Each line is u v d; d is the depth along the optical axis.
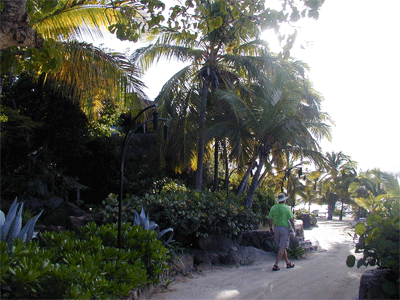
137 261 5.04
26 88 12.52
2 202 11.38
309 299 5.30
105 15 7.66
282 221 7.84
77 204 13.84
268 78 13.85
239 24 7.43
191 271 7.35
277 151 13.48
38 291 3.53
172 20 6.66
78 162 15.49
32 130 11.73
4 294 3.36
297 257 9.56
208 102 15.66
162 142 15.48
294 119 12.37
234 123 13.39
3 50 5.51
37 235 5.82
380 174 7.55
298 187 40.50
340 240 15.41
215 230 8.72
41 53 5.21
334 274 7.12
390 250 4.80
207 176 19.50
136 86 8.95
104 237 5.91
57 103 12.57
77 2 7.61
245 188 18.67
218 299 5.36
